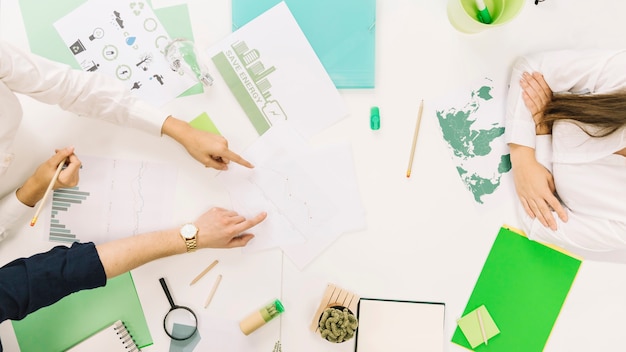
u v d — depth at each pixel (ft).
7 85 2.69
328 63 3.05
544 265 3.05
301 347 3.17
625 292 3.03
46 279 2.52
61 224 3.16
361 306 3.13
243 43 3.06
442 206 3.08
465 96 3.03
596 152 2.83
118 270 2.76
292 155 3.10
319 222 3.11
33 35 3.06
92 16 3.06
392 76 3.04
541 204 2.94
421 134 3.05
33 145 3.12
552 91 2.94
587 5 2.96
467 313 3.12
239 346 3.18
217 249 3.15
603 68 2.80
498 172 3.05
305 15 3.03
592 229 2.89
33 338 3.18
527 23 2.99
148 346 3.21
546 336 3.09
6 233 3.11
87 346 3.15
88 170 3.13
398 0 3.00
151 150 3.12
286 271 3.14
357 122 3.07
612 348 3.08
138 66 3.08
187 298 3.18
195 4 3.05
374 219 3.10
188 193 3.14
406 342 3.13
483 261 3.09
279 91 3.08
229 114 3.10
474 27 2.88
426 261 3.11
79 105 2.87
